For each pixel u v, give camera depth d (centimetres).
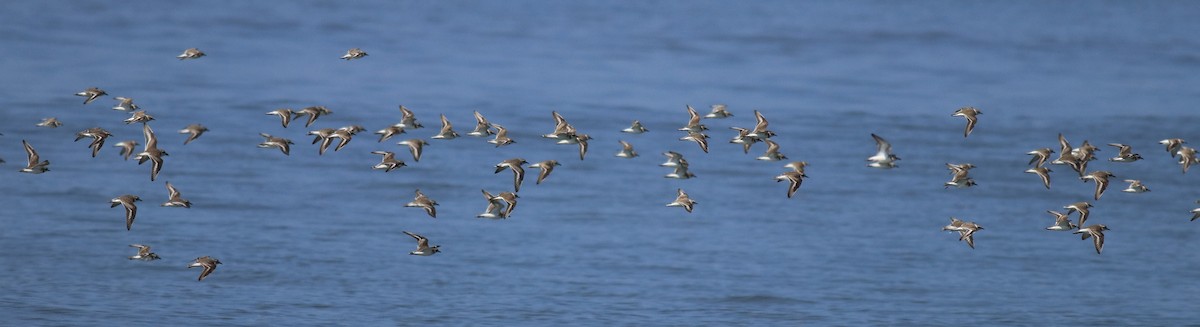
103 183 5722
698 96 8106
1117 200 5872
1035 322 4275
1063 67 9312
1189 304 4503
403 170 6134
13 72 8225
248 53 9350
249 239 4966
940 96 8194
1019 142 6969
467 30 10700
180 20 10638
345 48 9688
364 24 10850
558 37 10450
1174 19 11656
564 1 12594
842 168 6369
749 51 9894
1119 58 9688
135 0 11512
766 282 4619
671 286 4553
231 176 5922
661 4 12512
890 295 4534
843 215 5547
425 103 7706
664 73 8912
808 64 9375
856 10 12256
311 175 5994
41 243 4784
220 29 10350
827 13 12000
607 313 4272
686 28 11019
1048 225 5488
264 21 10794
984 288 4641
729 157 6562
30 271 4481
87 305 4166
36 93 7606
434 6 12012
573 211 5503
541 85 8356
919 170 6362
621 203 5656
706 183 6034
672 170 6284
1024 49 10100
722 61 9438
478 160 6388
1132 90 8438
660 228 5281
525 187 5903
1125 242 5253
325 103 7644
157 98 7606
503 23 11125
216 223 5169
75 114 7106
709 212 5534
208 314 4122
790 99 8044
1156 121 7506
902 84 8612
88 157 6200
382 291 4416
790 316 4278
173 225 5109
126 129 6844
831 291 4544
